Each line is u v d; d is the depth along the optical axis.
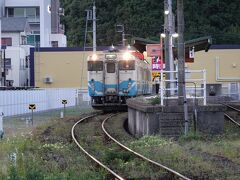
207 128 46.06
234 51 139.25
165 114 45.06
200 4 164.38
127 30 167.38
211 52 139.62
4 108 76.44
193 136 42.53
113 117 72.81
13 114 80.50
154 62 89.56
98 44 183.50
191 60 75.81
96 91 82.31
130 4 171.25
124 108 84.62
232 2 170.12
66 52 141.50
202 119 46.16
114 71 82.19
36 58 141.88
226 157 33.25
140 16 165.50
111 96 82.50
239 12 170.12
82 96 129.12
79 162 32.66
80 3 199.00
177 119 45.03
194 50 80.06
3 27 177.00
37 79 141.62
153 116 45.31
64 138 48.09
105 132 51.06
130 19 169.00
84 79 141.38
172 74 64.12
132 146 39.91
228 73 139.50
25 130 55.88
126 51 84.94
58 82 141.50
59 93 108.81
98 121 67.62
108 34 180.12
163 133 44.78
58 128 57.00
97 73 82.38
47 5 192.88
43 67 141.75
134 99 59.72
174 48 75.69
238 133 46.75
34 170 24.08
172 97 49.19
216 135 45.19
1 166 29.61
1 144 41.00
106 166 30.03
